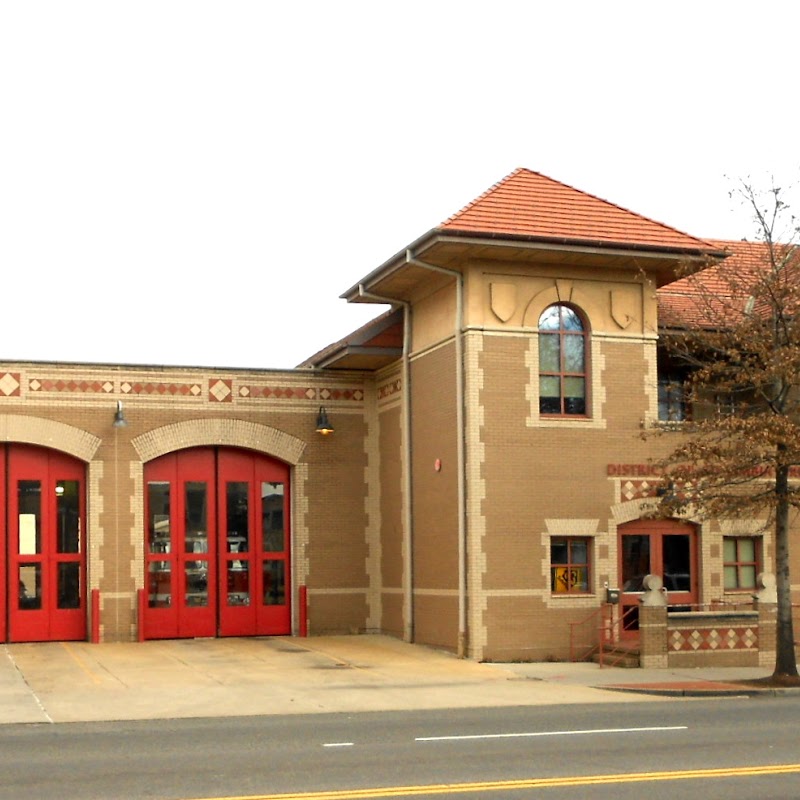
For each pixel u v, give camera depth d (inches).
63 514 1072.2
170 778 454.3
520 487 954.1
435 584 1002.1
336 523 1132.5
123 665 902.4
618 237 960.9
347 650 998.4
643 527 1002.1
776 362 826.2
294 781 446.3
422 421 1034.7
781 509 848.3
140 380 1087.0
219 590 1104.2
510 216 950.4
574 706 703.7
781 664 826.2
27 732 599.5
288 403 1127.6
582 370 991.0
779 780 450.3
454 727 599.2
